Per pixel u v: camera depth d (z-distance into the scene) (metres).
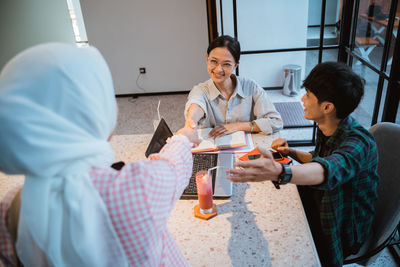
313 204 1.39
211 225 1.19
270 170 0.91
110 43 4.68
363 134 1.11
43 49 0.52
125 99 4.95
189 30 4.57
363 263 1.41
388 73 2.04
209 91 1.83
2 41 4.44
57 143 0.52
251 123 1.76
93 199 0.57
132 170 0.62
